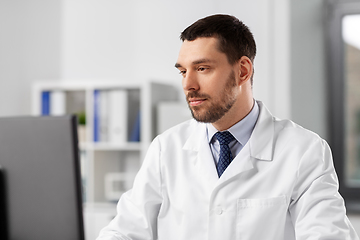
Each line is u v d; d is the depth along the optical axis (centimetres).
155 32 325
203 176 129
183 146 138
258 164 128
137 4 329
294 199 124
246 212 123
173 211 132
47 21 350
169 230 132
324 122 302
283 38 274
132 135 304
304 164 123
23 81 354
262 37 278
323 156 125
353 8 296
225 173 126
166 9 322
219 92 118
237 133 131
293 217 124
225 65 118
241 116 130
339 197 120
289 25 273
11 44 356
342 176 304
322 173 122
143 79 326
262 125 132
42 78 350
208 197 127
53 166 89
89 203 307
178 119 290
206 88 117
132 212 134
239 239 121
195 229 126
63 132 88
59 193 89
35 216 91
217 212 124
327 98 301
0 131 93
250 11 285
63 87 316
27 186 91
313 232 113
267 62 276
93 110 309
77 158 88
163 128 293
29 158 90
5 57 356
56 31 348
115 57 334
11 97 354
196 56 116
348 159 305
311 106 291
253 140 129
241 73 124
